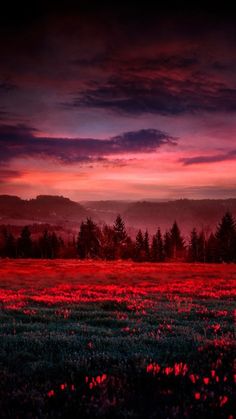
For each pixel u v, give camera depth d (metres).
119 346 8.23
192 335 9.37
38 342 8.48
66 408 4.98
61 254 117.00
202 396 5.22
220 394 5.40
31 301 19.56
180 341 8.62
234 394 5.31
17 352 7.52
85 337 9.19
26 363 6.86
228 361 6.84
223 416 4.73
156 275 46.19
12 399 5.20
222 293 24.73
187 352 7.57
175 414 4.70
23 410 4.90
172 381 5.89
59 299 20.09
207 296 23.14
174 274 47.88
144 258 107.81
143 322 12.34
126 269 60.06
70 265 73.50
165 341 8.62
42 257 119.69
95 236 116.12
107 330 10.68
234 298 22.22
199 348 7.54
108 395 5.33
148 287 30.44
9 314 14.32
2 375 6.04
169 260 111.19
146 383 5.80
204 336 9.20
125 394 5.34
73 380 5.94
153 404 5.10
